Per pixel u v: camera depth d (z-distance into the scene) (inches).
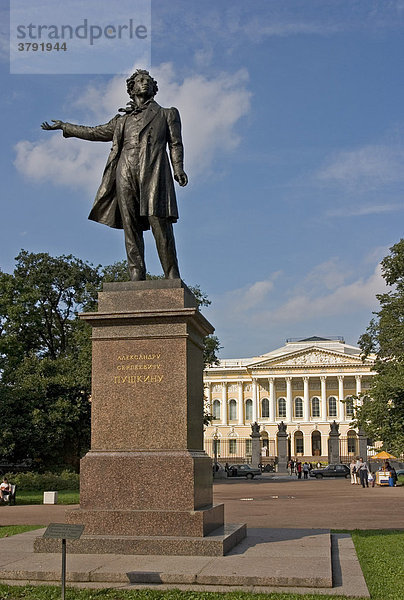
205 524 374.3
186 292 419.8
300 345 4879.4
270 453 4370.1
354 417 1861.5
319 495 1264.8
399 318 1791.3
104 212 458.3
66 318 2233.0
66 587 312.0
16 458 1756.9
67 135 472.7
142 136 447.2
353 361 4350.4
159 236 437.7
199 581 312.8
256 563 338.0
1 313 1804.9
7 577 327.0
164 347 402.9
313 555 360.2
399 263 1772.9
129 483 384.5
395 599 296.2
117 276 2082.9
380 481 1632.6
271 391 4446.4
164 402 397.1
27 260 2241.6
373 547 466.9
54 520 729.6
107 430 399.2
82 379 1780.3
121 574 317.7
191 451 393.4
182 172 449.7
